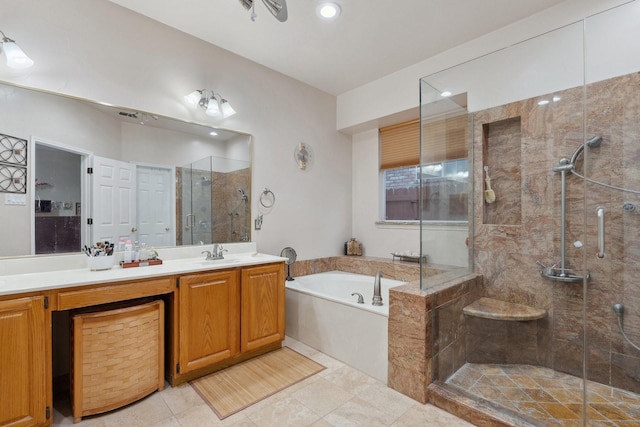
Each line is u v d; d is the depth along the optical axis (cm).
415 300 186
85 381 159
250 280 230
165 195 239
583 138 199
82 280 160
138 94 226
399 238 353
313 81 340
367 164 386
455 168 238
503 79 232
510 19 231
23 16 181
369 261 343
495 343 209
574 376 194
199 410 171
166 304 202
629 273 182
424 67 293
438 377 191
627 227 183
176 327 192
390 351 198
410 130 348
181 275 194
